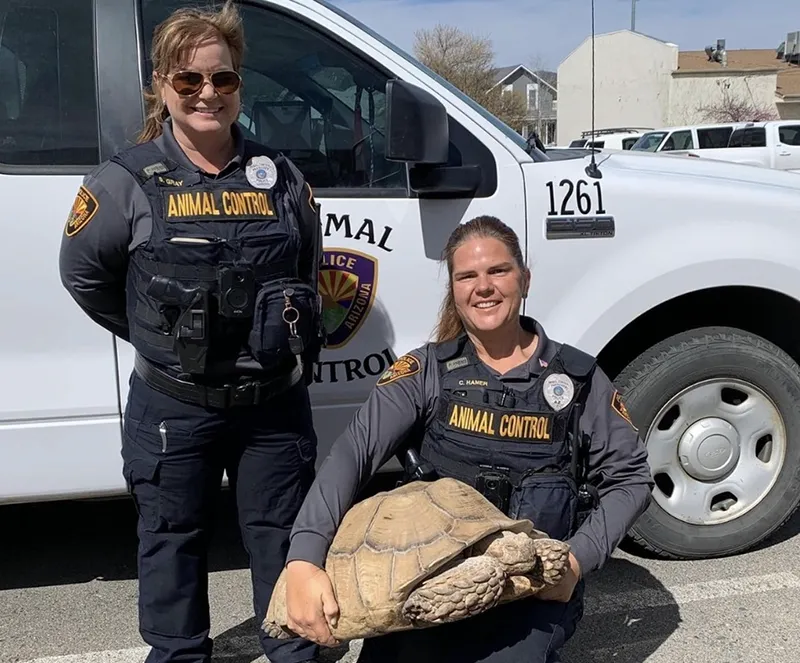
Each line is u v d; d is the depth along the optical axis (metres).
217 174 2.02
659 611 2.84
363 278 2.72
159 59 1.96
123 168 1.98
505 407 2.05
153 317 2.00
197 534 2.24
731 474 3.14
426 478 2.11
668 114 40.97
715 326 3.09
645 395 2.98
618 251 2.91
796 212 3.03
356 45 2.75
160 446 2.11
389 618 1.73
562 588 1.94
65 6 2.57
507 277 2.05
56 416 2.60
